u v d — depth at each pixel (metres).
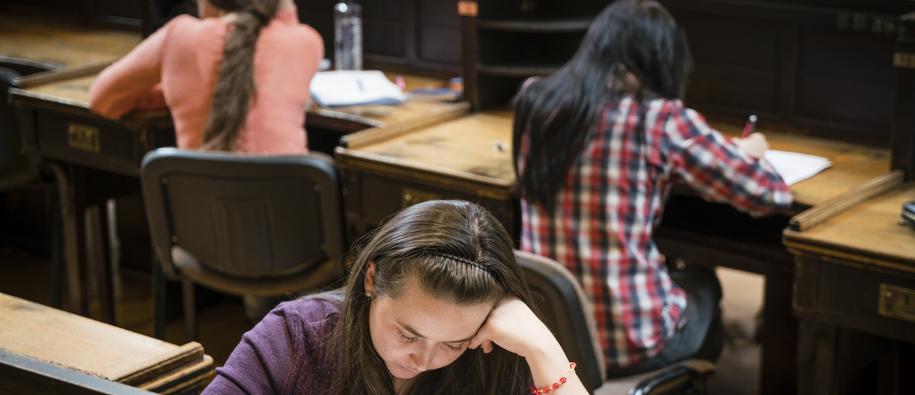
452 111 3.69
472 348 1.47
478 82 3.76
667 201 3.40
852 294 2.58
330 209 2.95
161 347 1.63
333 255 3.00
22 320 1.71
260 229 3.00
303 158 2.92
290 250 3.02
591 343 2.24
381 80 3.90
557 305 2.19
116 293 4.44
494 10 3.76
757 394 3.62
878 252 2.50
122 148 3.69
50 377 1.00
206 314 4.31
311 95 3.77
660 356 2.71
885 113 3.34
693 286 2.91
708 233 3.26
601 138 2.70
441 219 1.42
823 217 2.70
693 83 3.69
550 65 3.75
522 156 2.82
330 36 4.36
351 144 3.32
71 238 3.97
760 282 4.57
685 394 2.65
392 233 1.42
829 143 3.41
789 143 3.42
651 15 2.73
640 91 2.72
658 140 2.70
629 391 2.53
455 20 4.09
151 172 3.02
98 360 1.58
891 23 3.23
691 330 2.77
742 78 3.58
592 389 2.25
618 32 2.72
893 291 2.51
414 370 1.45
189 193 3.02
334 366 1.54
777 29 3.48
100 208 4.00
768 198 2.78
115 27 4.86
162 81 3.40
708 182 2.75
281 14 3.44
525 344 1.44
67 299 4.44
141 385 1.55
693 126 2.72
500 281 1.41
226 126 3.26
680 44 2.76
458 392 1.54
